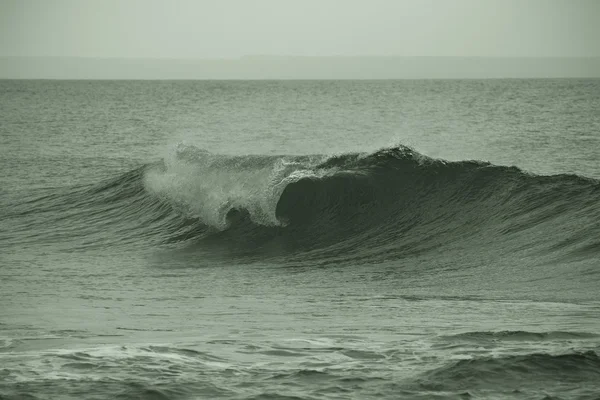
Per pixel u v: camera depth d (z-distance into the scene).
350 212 75.81
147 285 57.84
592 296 48.34
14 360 33.19
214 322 43.72
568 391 28.05
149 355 34.06
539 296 49.22
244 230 75.81
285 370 31.45
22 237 83.00
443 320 42.56
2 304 50.16
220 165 88.38
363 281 57.78
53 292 54.94
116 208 92.62
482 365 30.69
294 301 50.72
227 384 29.69
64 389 29.03
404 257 65.44
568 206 68.06
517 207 70.69
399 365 31.84
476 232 68.75
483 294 50.88
